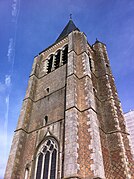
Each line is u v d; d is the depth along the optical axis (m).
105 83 26.20
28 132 21.84
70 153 15.12
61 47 31.17
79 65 24.34
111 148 19.42
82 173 14.59
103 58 30.55
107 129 21.20
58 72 26.47
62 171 15.38
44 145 19.05
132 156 18.89
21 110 23.91
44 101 24.05
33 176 17.47
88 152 15.66
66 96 20.20
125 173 17.11
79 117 18.17
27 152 19.83
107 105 23.55
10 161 18.64
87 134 16.83
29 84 27.36
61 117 19.86
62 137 17.88
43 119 21.69
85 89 20.78
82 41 27.92
